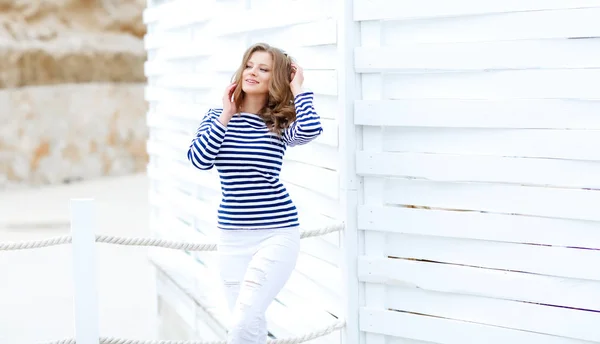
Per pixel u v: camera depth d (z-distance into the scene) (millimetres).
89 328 4953
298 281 5812
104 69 23641
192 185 7785
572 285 4457
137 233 15148
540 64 4383
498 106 4504
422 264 4840
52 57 22219
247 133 4398
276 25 5688
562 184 4410
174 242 5074
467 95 4629
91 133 23156
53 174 22188
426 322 4855
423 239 4879
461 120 4605
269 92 4449
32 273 11742
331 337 5293
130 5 24672
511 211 4570
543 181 4449
